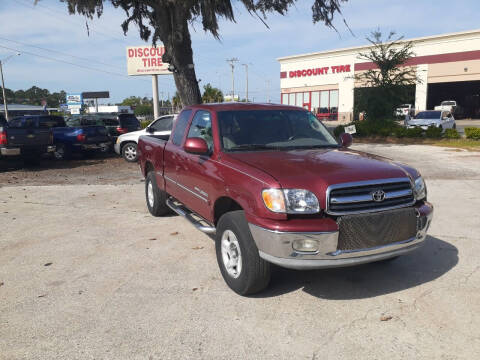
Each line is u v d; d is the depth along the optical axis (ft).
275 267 15.43
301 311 11.98
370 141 71.26
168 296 13.04
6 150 40.57
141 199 27.61
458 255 16.28
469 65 135.33
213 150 15.05
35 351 10.15
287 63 182.60
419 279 14.10
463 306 12.11
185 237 19.10
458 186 30.27
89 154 54.65
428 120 78.64
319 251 11.29
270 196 11.44
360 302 12.50
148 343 10.43
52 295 13.24
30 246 18.10
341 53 162.50
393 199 12.10
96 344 10.41
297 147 15.30
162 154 19.98
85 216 23.21
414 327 11.02
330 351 10.00
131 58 79.15
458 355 9.75
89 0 46.09
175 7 47.26
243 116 16.14
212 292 13.30
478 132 64.59
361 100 82.99
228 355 9.89
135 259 16.35
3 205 26.27
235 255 13.08
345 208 11.50
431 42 141.49
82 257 16.65
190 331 10.96
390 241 12.00
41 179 36.63
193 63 52.21
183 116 18.95
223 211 14.78
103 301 12.76
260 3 44.57
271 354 9.91
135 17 54.70
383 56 82.12
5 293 13.44
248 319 11.55
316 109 175.22
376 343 10.30
